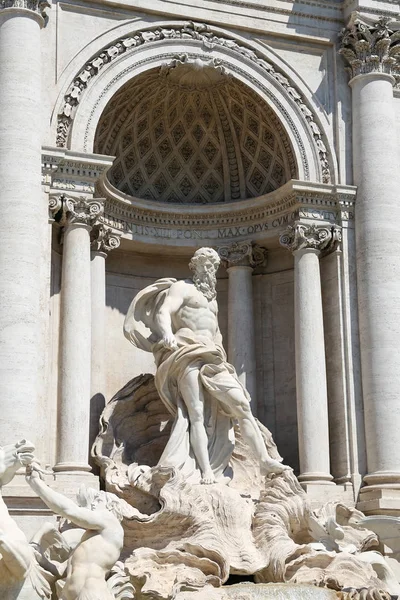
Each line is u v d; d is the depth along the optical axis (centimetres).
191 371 3078
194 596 2497
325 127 3544
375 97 3531
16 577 2294
